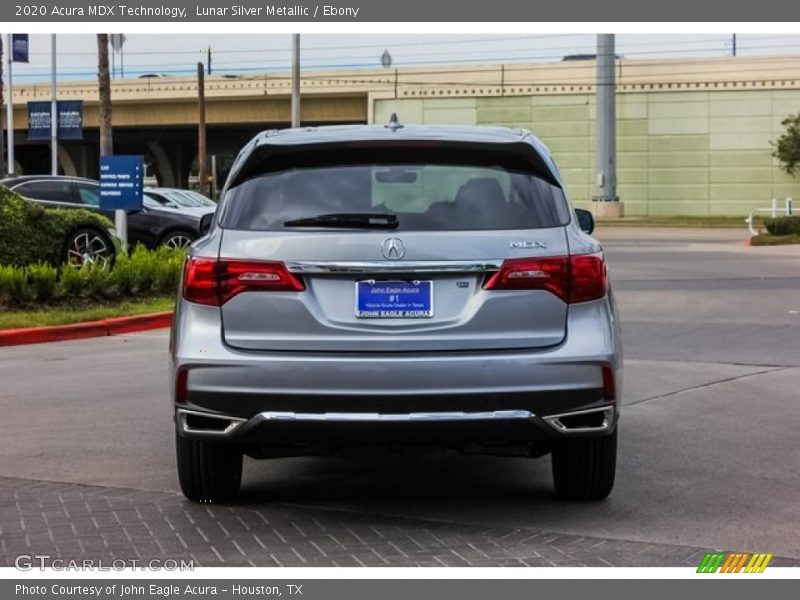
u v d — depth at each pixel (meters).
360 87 68.50
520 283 5.09
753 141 61.22
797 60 60.06
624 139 63.28
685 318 14.56
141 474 6.55
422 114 67.06
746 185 61.53
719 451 7.16
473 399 5.02
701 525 5.48
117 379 10.05
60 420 8.16
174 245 20.53
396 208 5.26
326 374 5.02
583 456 5.64
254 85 71.69
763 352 11.60
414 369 5.00
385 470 6.72
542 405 5.05
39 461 6.88
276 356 5.07
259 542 5.21
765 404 8.78
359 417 5.02
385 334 5.06
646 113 62.81
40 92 76.69
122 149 96.88
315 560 4.95
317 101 71.19
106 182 17.69
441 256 5.06
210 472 5.68
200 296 5.20
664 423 8.06
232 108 73.94
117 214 18.05
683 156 62.44
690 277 20.66
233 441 5.21
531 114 64.56
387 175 5.40
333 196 5.32
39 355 11.68
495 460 6.99
